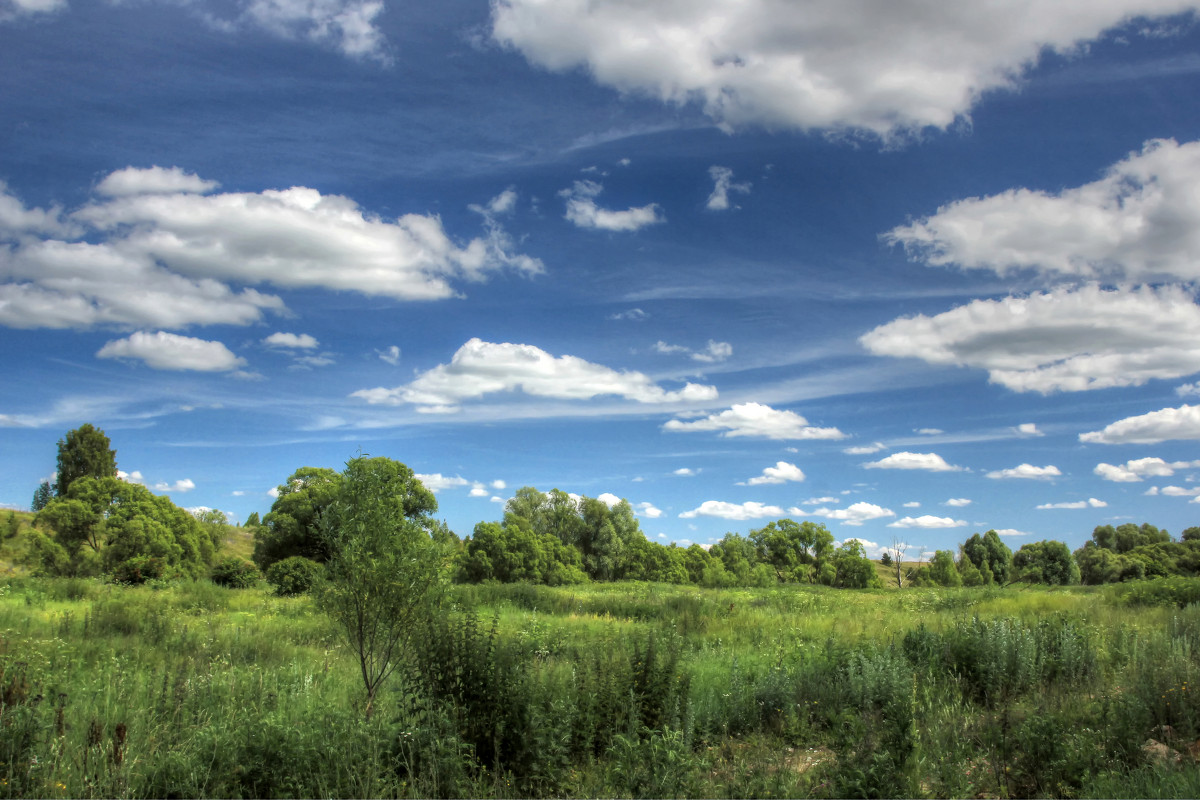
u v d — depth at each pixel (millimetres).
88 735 5742
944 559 80500
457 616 7625
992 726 6781
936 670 9250
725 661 10875
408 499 39781
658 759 5668
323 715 6398
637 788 5367
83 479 39656
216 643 11758
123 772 5344
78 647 10992
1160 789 4918
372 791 5293
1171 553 77000
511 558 51625
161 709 7414
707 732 7367
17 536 47594
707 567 73500
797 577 81625
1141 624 13258
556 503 76062
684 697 7664
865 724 6703
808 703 8188
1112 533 109438
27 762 5246
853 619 17703
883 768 5219
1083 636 9945
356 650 8438
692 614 19312
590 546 74500
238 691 8289
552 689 7164
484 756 6168
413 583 7777
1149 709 6547
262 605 21625
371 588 7812
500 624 15648
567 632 14430
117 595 20406
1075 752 5727
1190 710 6391
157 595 21281
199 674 8914
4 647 9258
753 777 5664
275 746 5652
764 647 12852
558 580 55844
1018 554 83188
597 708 7102
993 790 5531
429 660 6699
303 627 15055
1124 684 7766
